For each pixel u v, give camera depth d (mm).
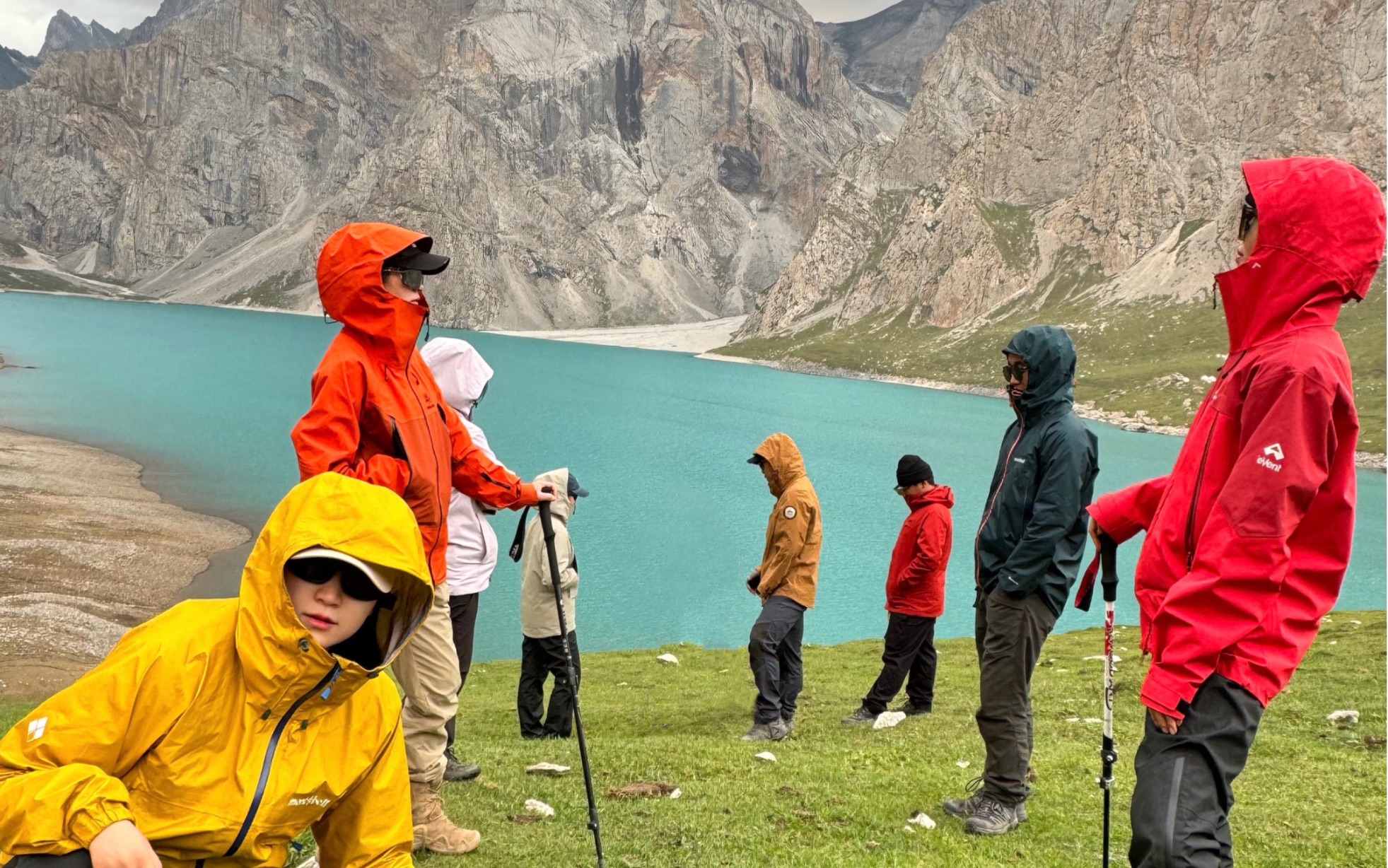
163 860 3496
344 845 3943
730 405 199000
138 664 3383
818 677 21516
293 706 3533
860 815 8883
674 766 10625
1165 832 4402
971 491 112250
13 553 55438
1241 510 4426
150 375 178375
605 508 96375
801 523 13266
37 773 3166
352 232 6320
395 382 6473
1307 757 11312
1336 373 4430
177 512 74250
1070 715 14945
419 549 3574
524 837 7863
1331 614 27406
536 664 14047
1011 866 7602
